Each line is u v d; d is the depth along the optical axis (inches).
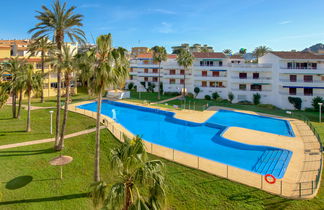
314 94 1807.3
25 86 1106.7
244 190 581.6
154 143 1029.8
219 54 2407.7
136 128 1314.0
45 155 862.5
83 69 595.5
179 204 555.8
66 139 1027.3
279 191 569.3
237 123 1365.7
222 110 1726.1
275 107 1916.8
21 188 637.9
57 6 923.4
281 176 664.4
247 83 2105.1
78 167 767.1
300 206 506.6
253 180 630.5
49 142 1007.6
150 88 2780.5
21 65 1320.1
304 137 1042.1
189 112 1636.3
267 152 886.4
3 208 550.9
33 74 1152.8
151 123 1428.4
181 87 2481.5
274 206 513.3
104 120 1248.2
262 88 2121.1
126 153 388.8
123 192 354.3
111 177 695.7
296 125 1274.6
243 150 953.5
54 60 892.0
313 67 1873.8
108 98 2177.7
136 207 334.6
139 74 2881.4
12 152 882.1
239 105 1921.8
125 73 602.9
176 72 2541.8
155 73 2874.0
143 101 2062.0
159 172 386.6
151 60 2940.5
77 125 1240.2
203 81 2393.0
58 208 554.6
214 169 701.9
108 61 578.6
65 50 923.4
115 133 1063.0
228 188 594.2
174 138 1139.9
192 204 550.9
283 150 875.4
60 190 632.4
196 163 746.8
